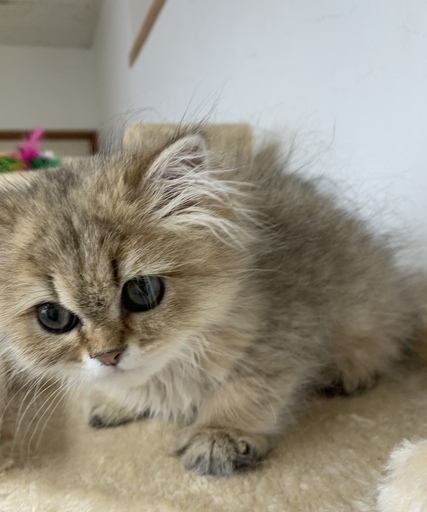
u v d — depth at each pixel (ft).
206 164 0.64
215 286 0.64
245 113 1.26
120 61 2.47
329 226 0.81
